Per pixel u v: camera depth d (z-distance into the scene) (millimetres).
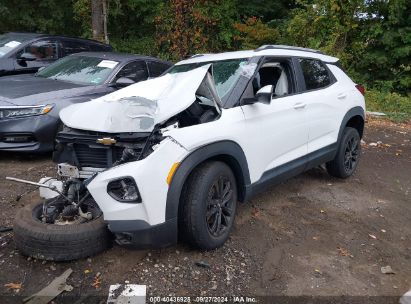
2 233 3996
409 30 13812
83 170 3723
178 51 13391
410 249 4258
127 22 17047
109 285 3297
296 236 4320
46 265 3500
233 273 3574
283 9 18156
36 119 5867
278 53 4941
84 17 15281
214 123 3797
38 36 8648
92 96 6551
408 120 11516
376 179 6383
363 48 14305
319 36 14289
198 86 3865
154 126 3455
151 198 3248
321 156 5406
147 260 3637
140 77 7680
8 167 5863
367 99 13086
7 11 14086
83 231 3396
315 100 5180
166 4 14992
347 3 13555
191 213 3535
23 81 6801
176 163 3381
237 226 4406
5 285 3244
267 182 4477
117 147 3561
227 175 3873
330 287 3486
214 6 15461
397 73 14547
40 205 3787
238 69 4531
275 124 4492
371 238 4410
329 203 5250
